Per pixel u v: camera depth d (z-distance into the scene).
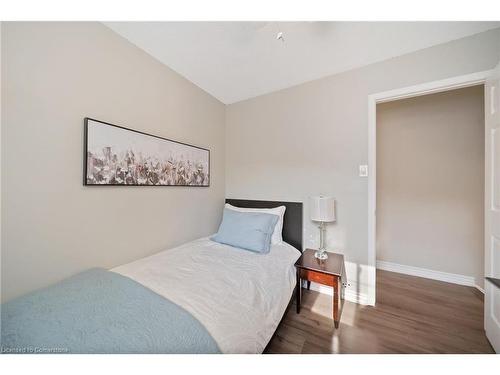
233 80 2.14
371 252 1.85
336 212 2.01
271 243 2.05
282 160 2.33
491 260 1.36
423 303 1.85
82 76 1.27
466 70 1.51
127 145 1.51
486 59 1.45
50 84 1.13
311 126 2.15
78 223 1.26
